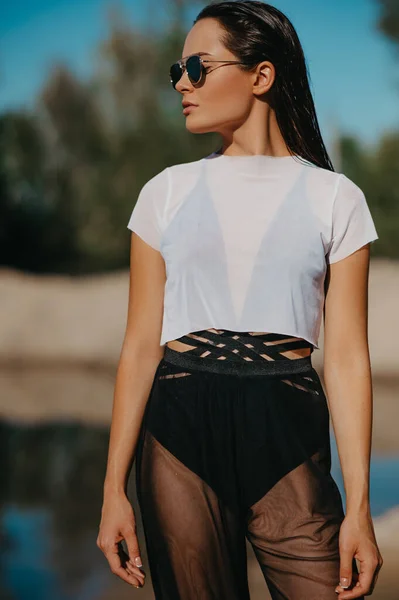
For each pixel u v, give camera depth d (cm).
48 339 2086
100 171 3081
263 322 239
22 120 3052
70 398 1434
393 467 848
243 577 243
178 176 256
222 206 248
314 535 234
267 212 246
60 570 575
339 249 247
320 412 241
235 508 238
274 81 256
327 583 232
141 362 255
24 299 2211
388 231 2814
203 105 255
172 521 238
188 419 238
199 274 243
